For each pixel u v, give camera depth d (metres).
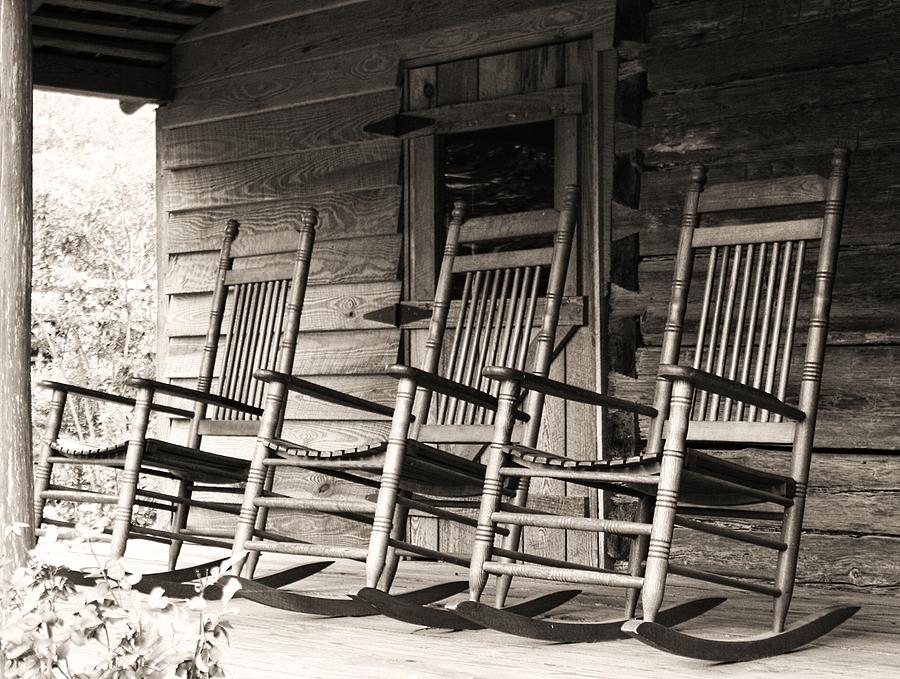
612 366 4.25
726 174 4.05
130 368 9.93
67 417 9.65
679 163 4.16
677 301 3.10
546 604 3.24
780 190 2.97
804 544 3.84
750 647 2.54
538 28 4.50
